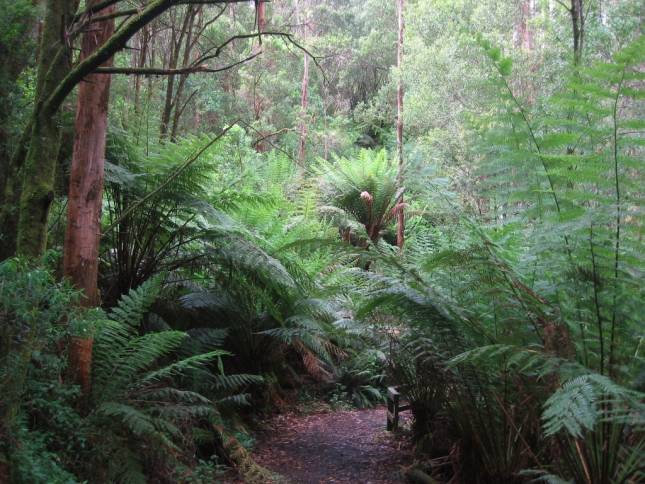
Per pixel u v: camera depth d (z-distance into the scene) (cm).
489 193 391
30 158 297
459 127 976
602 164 325
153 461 369
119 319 390
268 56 1714
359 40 2191
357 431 607
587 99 359
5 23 368
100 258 557
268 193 727
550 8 900
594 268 327
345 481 449
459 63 1016
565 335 331
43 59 318
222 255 550
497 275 388
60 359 329
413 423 539
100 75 389
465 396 419
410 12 1209
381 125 2280
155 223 552
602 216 314
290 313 626
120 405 345
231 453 430
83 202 387
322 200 1152
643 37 293
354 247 441
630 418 281
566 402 265
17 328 270
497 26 1091
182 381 486
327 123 2044
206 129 1509
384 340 502
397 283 426
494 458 408
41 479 268
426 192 498
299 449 537
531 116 373
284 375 739
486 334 391
